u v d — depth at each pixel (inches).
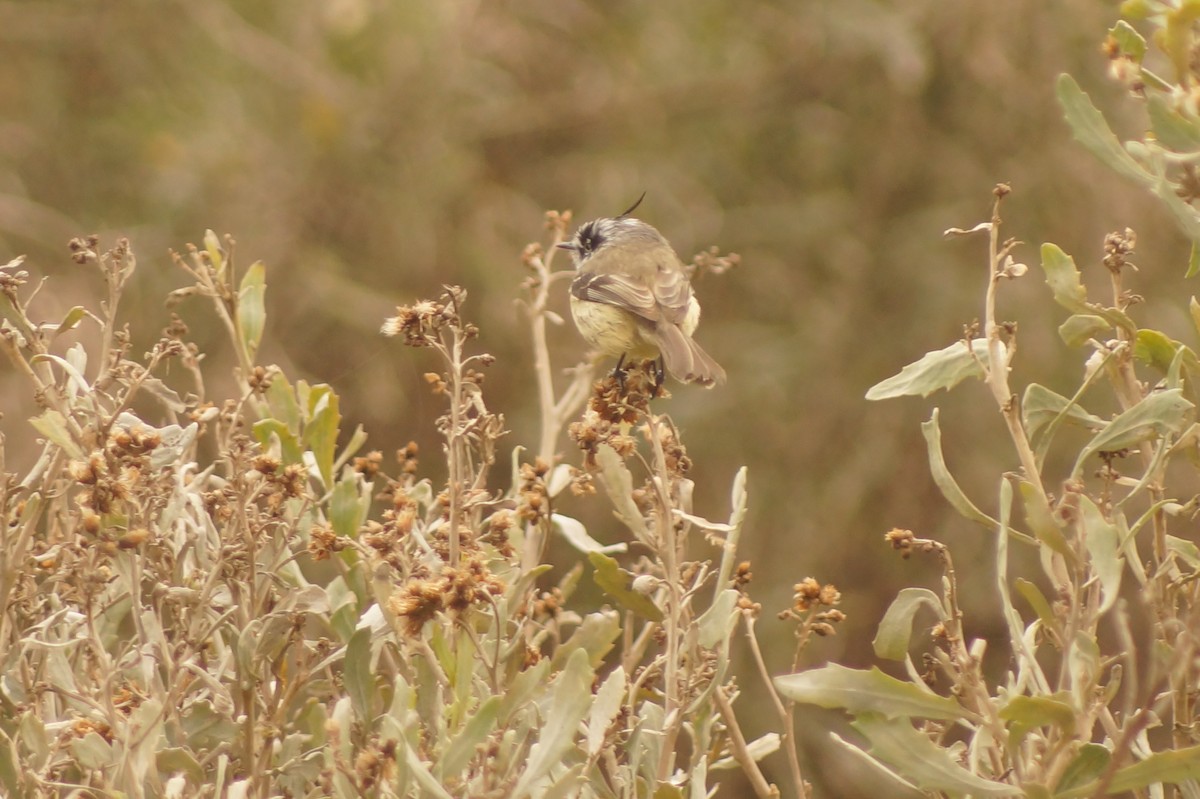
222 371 687.7
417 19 780.0
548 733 155.6
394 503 196.1
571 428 202.2
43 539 212.1
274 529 198.2
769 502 711.1
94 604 191.0
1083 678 161.3
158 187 741.9
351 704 169.5
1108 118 713.0
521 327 728.3
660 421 202.8
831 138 785.6
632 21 821.9
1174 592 178.9
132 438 181.8
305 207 757.3
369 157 767.1
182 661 182.2
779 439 724.0
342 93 772.0
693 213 773.3
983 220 737.6
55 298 682.8
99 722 181.0
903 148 764.6
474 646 174.1
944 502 702.5
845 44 780.6
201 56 774.5
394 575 192.9
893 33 743.1
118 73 771.4
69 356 208.4
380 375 701.9
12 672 190.9
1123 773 155.1
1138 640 485.1
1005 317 711.1
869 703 160.1
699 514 711.1
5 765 166.4
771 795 181.0
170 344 200.7
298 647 183.9
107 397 198.5
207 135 755.4
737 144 796.6
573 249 374.6
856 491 705.0
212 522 203.6
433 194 766.5
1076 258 709.3
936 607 173.2
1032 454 187.6
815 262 762.2
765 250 766.5
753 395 724.7
